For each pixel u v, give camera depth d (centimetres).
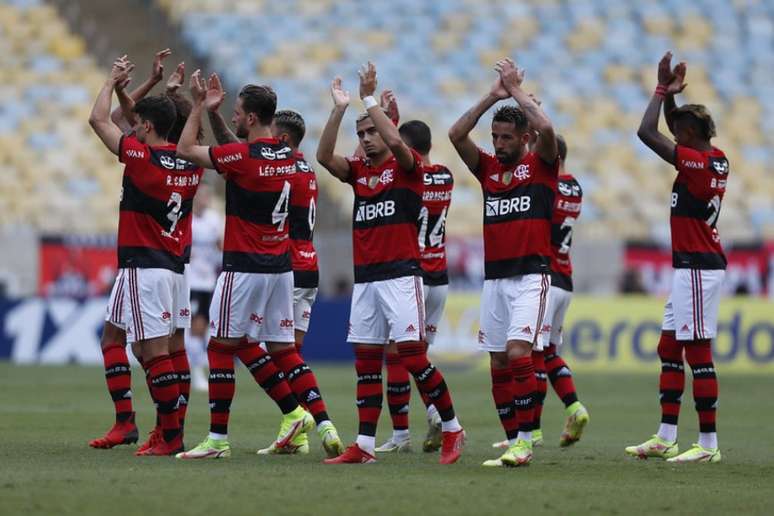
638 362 7081
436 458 2959
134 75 9731
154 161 2850
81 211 8550
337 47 10469
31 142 9019
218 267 5909
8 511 1948
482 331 2839
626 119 10494
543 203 2736
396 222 2753
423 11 11162
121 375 3078
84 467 2564
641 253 7831
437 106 10031
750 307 7094
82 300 7144
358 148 3036
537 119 2673
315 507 2022
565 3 11638
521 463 2747
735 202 9994
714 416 3006
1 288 7425
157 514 1933
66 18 10338
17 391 5062
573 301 7131
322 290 7556
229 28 10488
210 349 2842
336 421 3956
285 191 2838
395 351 3139
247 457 2877
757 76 11400
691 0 12012
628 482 2484
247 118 2814
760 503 2195
